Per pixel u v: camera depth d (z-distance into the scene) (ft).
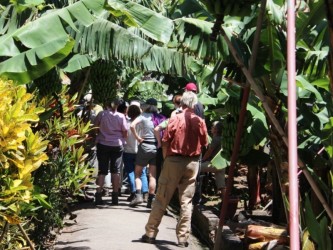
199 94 48.57
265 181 50.19
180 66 35.32
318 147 29.96
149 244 33.01
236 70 25.09
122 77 62.28
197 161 32.40
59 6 33.76
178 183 32.45
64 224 35.88
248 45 24.50
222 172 40.60
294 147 10.24
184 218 32.63
